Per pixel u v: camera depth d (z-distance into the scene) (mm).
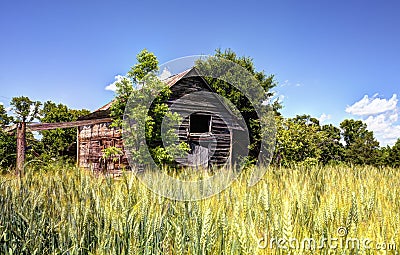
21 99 35938
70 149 26719
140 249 2635
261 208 3137
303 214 3104
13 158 12898
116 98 12047
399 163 23953
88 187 4227
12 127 11008
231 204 3465
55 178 4988
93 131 17172
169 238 2666
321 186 4836
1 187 4215
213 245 2574
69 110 34625
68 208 3271
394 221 3039
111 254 2570
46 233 3000
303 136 16672
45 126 11391
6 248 2811
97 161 16234
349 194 3840
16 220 3182
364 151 25766
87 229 2926
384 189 4848
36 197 3635
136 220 2852
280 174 6570
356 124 33375
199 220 2811
